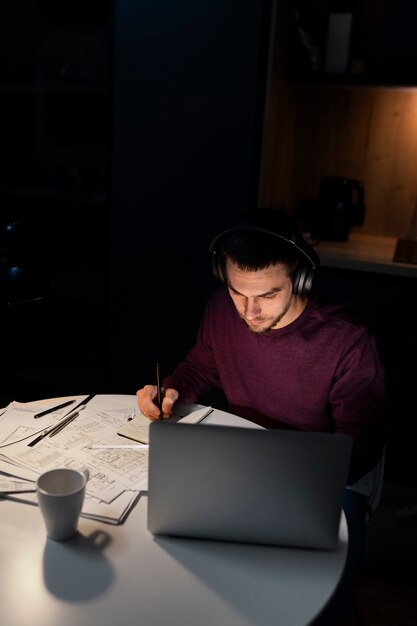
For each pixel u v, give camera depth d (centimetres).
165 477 98
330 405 146
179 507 99
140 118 250
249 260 121
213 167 244
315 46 255
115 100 252
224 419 141
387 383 240
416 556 202
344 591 118
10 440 126
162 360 272
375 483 140
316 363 141
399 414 241
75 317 306
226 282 133
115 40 246
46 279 119
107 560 96
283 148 272
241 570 95
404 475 247
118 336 278
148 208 258
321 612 88
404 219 282
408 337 233
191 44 236
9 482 113
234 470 96
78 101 288
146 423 136
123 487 113
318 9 271
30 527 103
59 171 290
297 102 282
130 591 90
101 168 291
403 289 229
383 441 139
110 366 283
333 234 274
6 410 140
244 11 226
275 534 100
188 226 254
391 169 279
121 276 270
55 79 272
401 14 227
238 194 244
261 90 234
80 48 266
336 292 239
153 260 262
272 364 146
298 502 97
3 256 116
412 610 175
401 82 231
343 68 253
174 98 243
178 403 149
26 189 290
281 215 125
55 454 122
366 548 204
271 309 128
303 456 95
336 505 97
